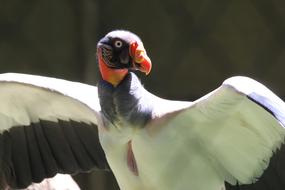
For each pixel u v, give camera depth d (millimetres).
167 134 7562
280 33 16141
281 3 16172
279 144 7219
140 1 16250
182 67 16328
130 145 7645
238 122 7312
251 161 7594
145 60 7422
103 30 16047
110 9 16125
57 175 9422
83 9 15859
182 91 16297
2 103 8633
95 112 7949
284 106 6645
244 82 6746
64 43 16375
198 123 7520
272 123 7035
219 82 16234
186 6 16281
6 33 16547
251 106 6992
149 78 16203
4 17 16547
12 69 16531
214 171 7879
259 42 16188
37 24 16500
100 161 9031
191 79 16297
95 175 15492
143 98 7523
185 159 7738
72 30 16344
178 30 16297
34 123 8961
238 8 16250
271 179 7520
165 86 16234
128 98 7461
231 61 16250
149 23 16266
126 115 7477
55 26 16422
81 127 8914
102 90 7551
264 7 16172
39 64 16453
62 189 9352
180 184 7832
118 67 7477
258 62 16188
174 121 7523
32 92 8383
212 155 7781
